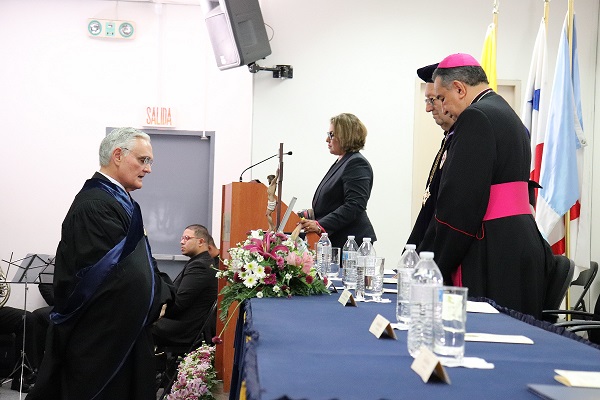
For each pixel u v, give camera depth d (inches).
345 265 142.5
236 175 313.1
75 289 126.8
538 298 114.4
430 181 134.2
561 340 73.6
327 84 287.4
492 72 247.8
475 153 113.0
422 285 63.6
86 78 308.5
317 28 287.6
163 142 312.7
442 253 114.0
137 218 133.3
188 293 206.2
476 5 287.1
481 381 53.3
